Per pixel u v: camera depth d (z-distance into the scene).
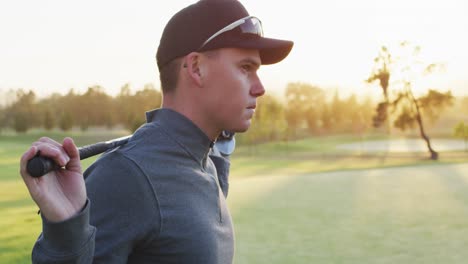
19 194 18.20
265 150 71.69
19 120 96.44
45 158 0.93
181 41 1.34
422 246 7.62
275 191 14.91
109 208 1.21
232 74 1.34
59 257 0.96
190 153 1.36
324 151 70.12
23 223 9.23
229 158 1.91
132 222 1.21
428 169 22.72
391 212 10.69
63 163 0.94
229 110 1.35
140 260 1.27
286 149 73.31
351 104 117.88
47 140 0.96
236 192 14.75
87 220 0.99
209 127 1.39
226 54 1.33
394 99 54.28
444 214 10.33
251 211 10.92
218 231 1.35
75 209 0.98
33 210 11.77
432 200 12.46
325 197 13.34
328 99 133.75
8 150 53.19
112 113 110.00
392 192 14.24
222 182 1.78
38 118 106.44
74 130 107.56
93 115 109.94
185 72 1.36
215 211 1.37
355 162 47.62
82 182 1.00
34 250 0.98
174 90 1.39
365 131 116.69
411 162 44.72
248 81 1.37
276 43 1.36
